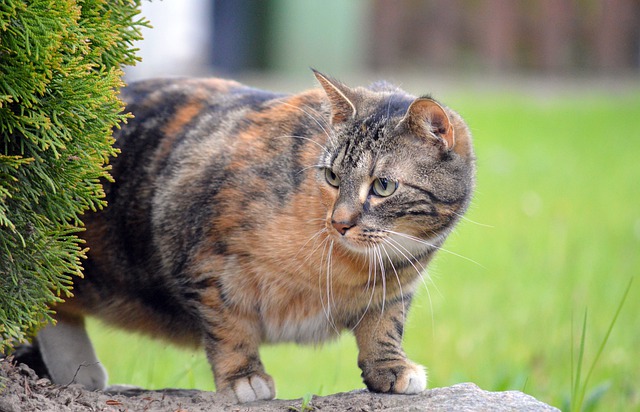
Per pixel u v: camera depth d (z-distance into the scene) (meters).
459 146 7.20
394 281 7.05
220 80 8.09
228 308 6.94
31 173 5.71
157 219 7.14
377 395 6.66
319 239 6.78
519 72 36.81
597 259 14.34
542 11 36.56
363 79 31.67
